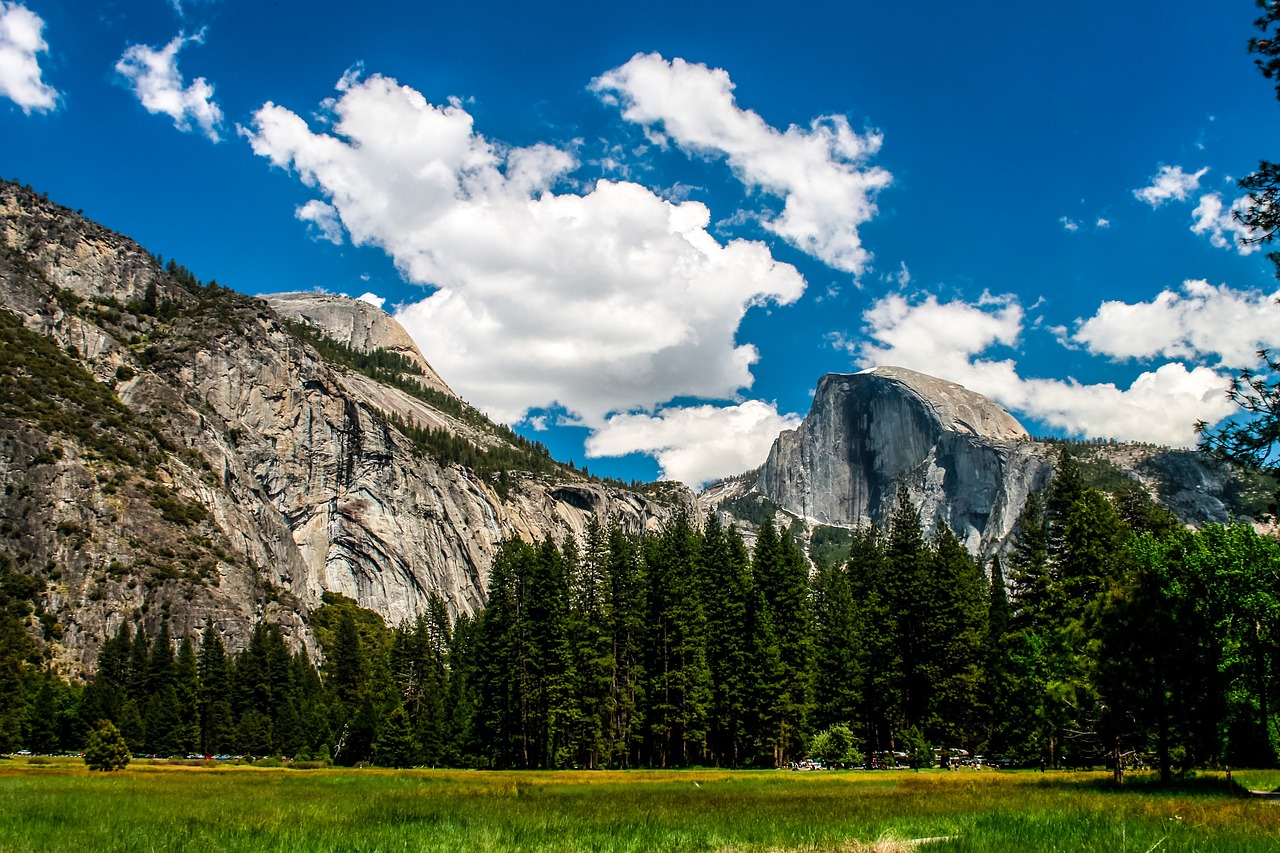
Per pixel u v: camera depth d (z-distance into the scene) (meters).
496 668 82.75
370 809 32.31
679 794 40.34
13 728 97.62
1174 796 30.92
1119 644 38.72
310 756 101.56
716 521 96.06
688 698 74.50
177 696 107.38
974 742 72.06
